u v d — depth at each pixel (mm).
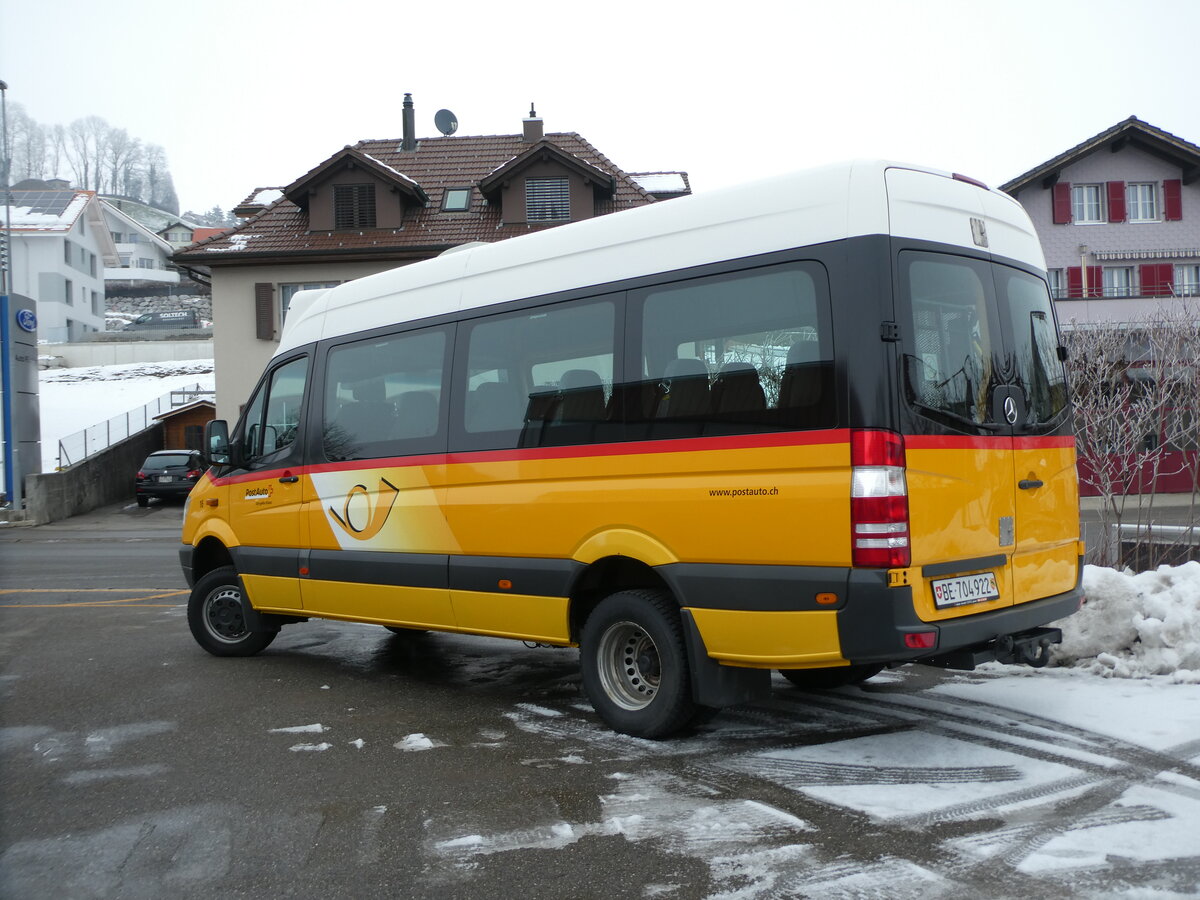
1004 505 4750
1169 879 3295
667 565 4816
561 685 6492
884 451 4176
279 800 4359
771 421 4484
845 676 6020
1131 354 12391
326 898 3391
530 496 5477
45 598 11445
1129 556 8719
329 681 6738
